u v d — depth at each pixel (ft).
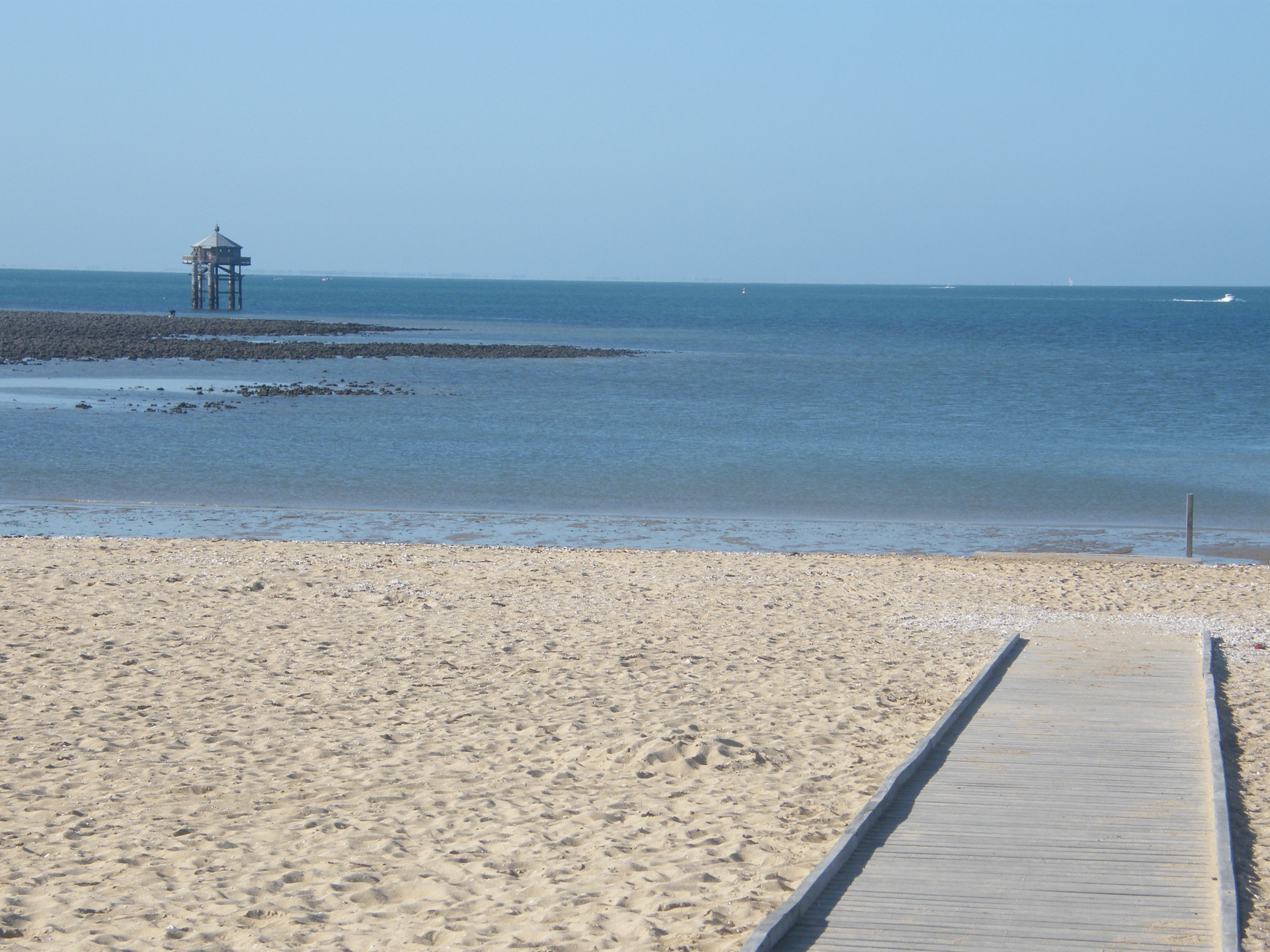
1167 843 21.12
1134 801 23.39
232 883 20.63
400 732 29.66
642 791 25.53
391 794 25.21
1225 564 57.93
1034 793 23.86
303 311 361.92
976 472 86.69
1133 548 62.59
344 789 25.53
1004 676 34.09
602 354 201.57
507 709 31.58
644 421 113.50
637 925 18.52
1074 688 32.63
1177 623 42.55
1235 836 22.03
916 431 109.19
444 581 49.01
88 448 88.89
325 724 30.17
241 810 24.30
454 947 18.04
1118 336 296.71
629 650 38.06
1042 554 57.00
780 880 20.35
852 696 32.99
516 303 529.45
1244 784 25.25
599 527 65.92
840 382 157.69
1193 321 409.90
